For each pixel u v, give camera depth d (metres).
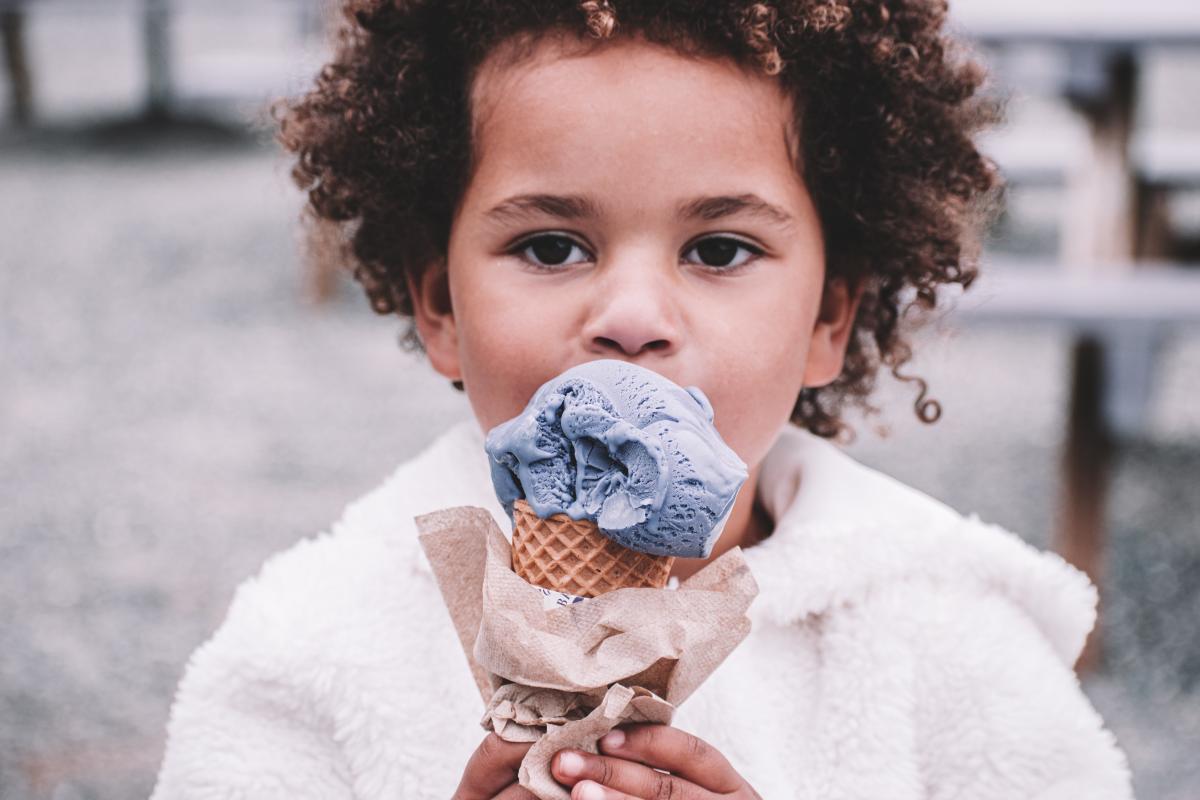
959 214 1.56
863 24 1.36
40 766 2.61
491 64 1.22
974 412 4.70
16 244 6.57
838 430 1.63
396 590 1.34
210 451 4.29
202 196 7.60
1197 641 3.17
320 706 1.30
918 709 1.33
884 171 1.43
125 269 6.25
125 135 8.96
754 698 1.32
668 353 1.15
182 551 3.59
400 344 1.70
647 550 0.96
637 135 1.15
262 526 3.73
